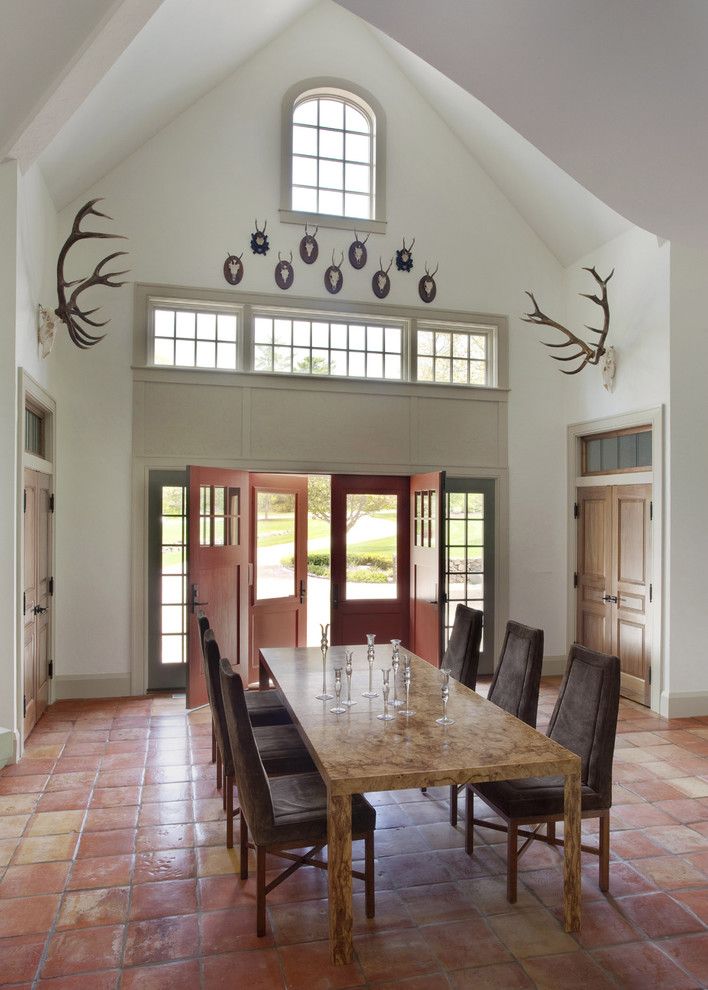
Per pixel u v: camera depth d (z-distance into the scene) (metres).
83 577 5.85
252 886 2.98
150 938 2.61
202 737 4.90
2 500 4.36
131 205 5.93
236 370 6.11
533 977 2.40
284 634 6.78
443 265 6.64
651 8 2.05
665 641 5.55
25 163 4.39
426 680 3.84
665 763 4.49
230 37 5.51
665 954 2.53
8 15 3.11
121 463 5.92
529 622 6.80
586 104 2.56
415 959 2.49
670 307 5.50
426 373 6.67
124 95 4.93
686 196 3.03
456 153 6.70
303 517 6.91
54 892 2.91
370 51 6.53
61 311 4.99
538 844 3.39
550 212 6.52
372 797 3.97
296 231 6.30
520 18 2.24
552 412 6.88
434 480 6.04
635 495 5.95
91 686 5.86
